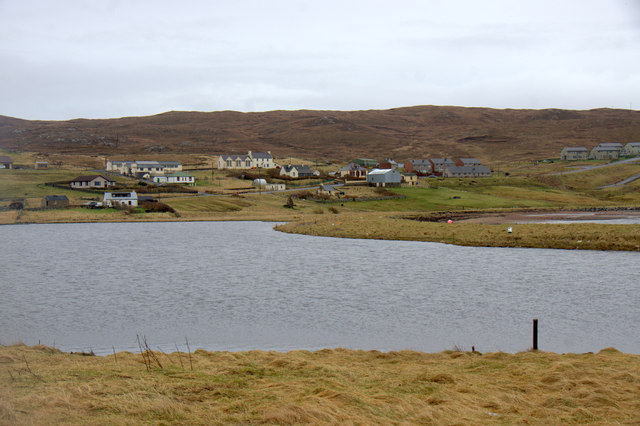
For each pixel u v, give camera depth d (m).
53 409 18.61
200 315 44.03
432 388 23.02
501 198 186.75
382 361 28.89
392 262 69.56
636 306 45.75
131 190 166.50
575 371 25.39
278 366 26.30
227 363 27.05
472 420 19.27
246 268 65.94
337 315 43.84
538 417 19.78
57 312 45.03
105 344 36.41
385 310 45.25
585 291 51.44
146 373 24.17
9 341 36.47
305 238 97.81
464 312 44.47
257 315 43.97
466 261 69.62
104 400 19.70
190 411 19.02
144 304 47.72
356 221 113.75
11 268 66.31
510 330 39.41
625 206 165.00
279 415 18.17
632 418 19.52
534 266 65.19
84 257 75.00
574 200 185.88
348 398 20.59
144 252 79.88
